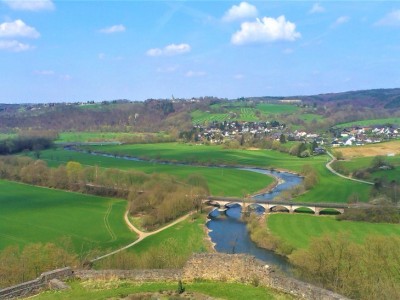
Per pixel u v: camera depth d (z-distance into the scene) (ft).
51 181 613.52
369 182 584.81
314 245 236.63
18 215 457.27
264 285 107.04
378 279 183.83
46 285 114.52
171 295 105.29
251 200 505.25
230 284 109.50
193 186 539.70
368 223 415.23
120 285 113.70
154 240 370.94
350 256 205.98
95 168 626.23
